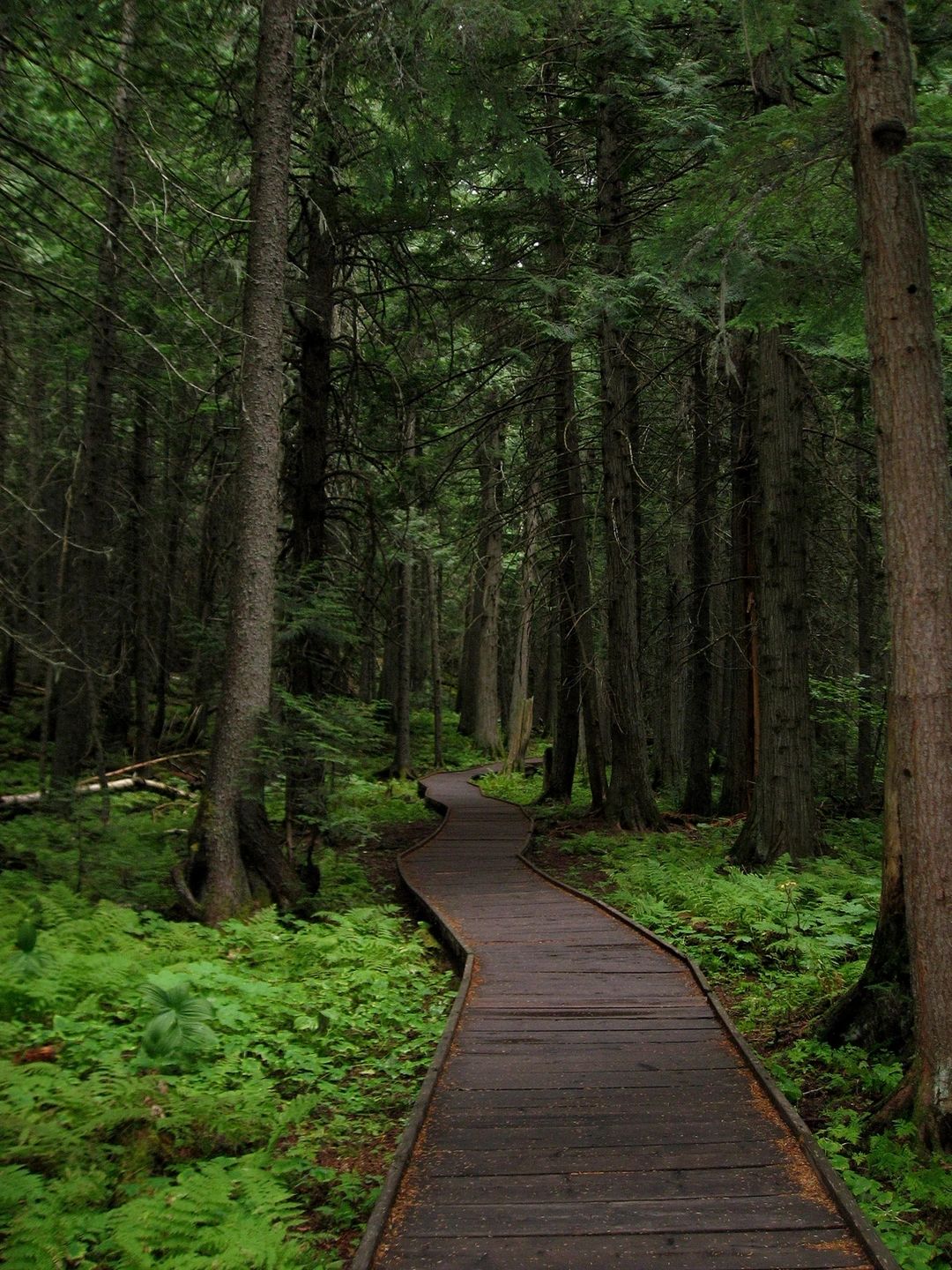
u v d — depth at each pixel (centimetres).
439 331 1692
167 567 1866
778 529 1205
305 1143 506
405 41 966
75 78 1088
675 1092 524
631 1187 414
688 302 1103
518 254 1528
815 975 764
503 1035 622
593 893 1175
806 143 555
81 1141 439
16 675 2414
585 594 1773
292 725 1000
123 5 1020
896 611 496
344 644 1274
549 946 867
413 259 1442
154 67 1086
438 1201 403
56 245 1224
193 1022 568
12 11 884
